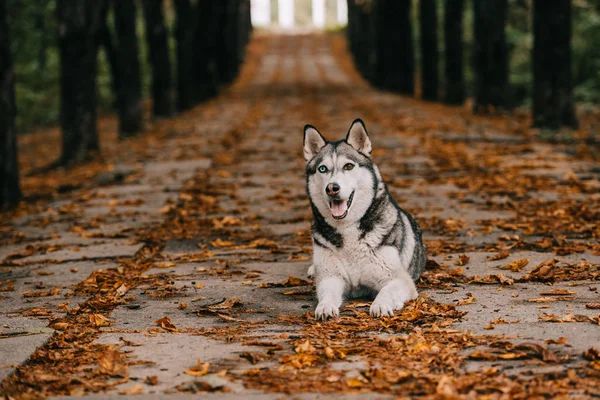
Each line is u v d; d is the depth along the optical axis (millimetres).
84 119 19500
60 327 5652
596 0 32688
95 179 15289
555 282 6562
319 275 6422
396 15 40156
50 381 4402
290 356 4637
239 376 4387
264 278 7328
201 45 39062
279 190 12797
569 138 16703
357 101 32188
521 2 39656
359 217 6199
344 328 5418
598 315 5281
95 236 9875
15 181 14078
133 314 6141
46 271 8117
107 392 4195
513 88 34688
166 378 4402
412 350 4715
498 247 8062
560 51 18562
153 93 30547
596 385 3965
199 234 9750
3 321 6008
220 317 5895
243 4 70500
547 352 4430
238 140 19672
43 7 34062
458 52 32062
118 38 24625
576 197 10828
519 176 12555
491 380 4094
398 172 13727
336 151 6242
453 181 12586
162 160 16828
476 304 5922
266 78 55531
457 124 20891
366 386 4141
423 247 7215
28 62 37344
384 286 6109
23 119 38219
